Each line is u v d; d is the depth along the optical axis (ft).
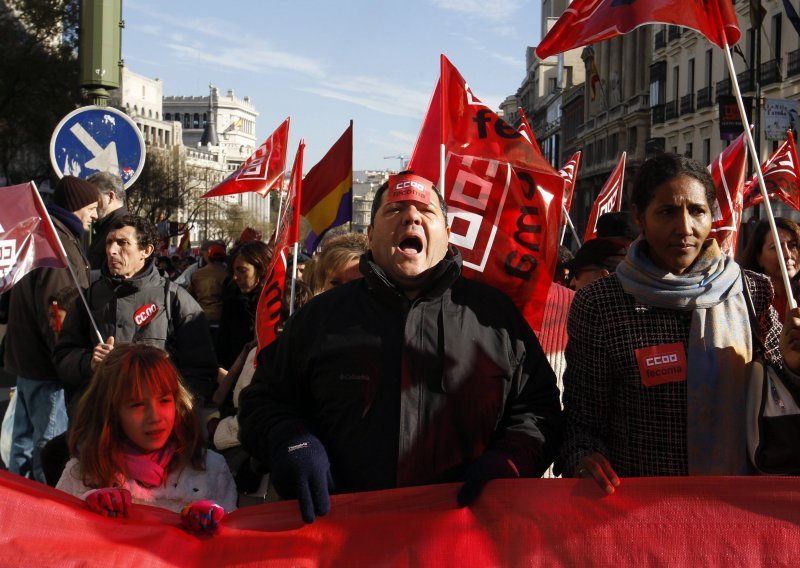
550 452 9.19
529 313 12.53
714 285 9.24
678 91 136.15
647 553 8.86
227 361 21.01
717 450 9.10
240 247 20.89
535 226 12.50
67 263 14.52
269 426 8.95
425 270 9.11
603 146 182.09
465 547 8.88
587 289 9.64
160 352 10.83
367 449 8.84
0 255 14.24
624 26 11.38
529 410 9.28
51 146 23.75
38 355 17.48
